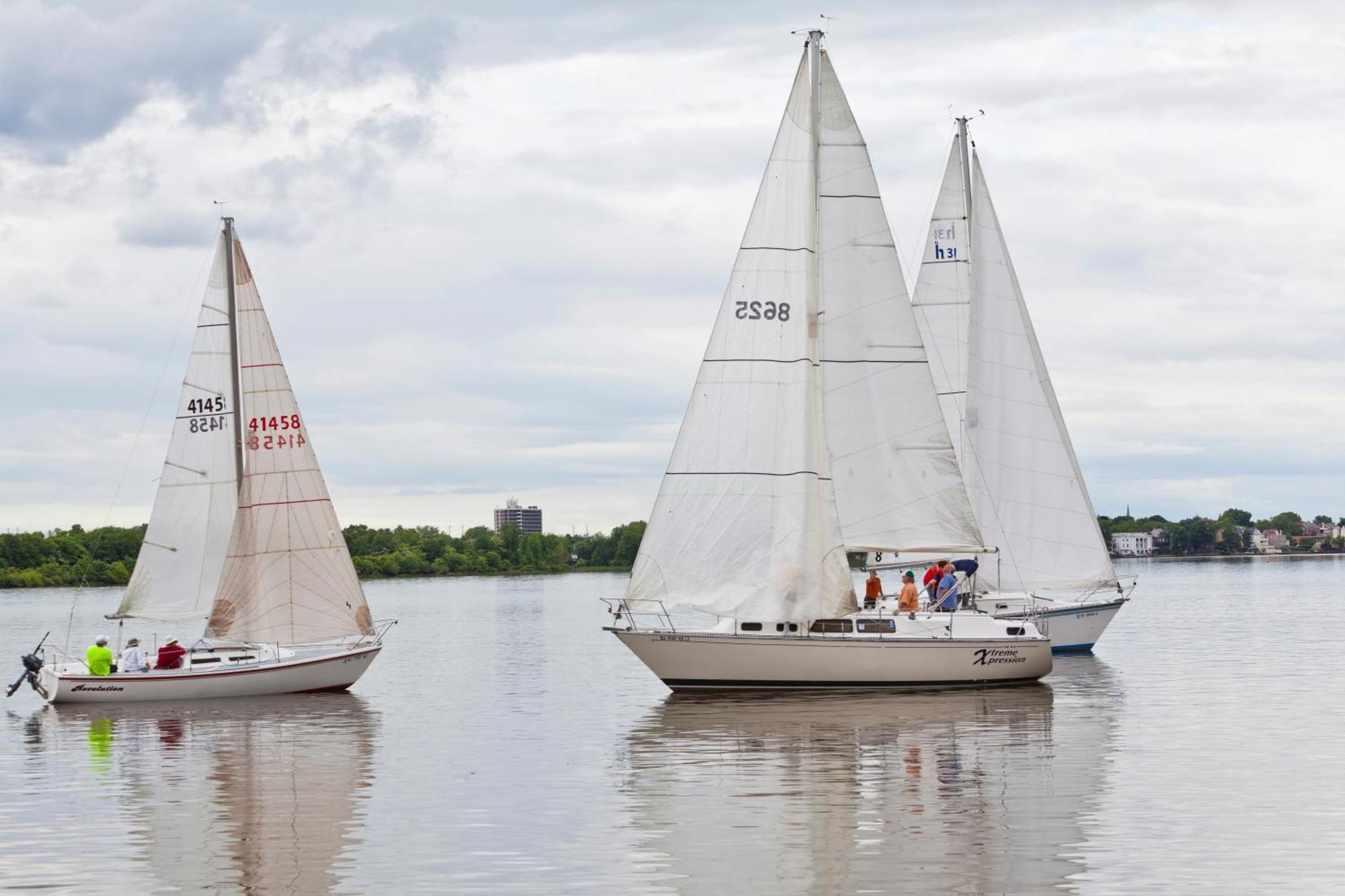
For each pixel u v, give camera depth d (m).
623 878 22.19
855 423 44.06
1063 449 54.47
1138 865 22.52
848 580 43.00
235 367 49.22
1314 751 33.00
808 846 23.94
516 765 32.69
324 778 31.27
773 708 40.03
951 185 54.69
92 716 42.72
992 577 53.97
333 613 48.47
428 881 22.17
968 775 30.03
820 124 44.03
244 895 21.59
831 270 44.06
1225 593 131.50
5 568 161.75
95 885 22.22
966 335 54.66
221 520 49.19
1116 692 44.56
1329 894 20.92
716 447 42.56
